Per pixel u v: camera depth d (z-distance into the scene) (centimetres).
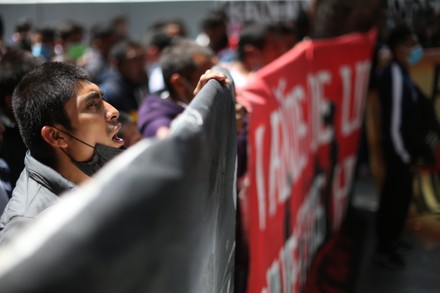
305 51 311
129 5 657
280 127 248
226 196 142
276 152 241
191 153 74
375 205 563
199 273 89
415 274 433
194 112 90
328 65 355
